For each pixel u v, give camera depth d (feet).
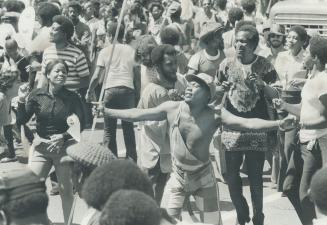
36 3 72.95
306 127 31.17
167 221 17.47
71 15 55.88
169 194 29.07
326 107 30.68
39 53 46.93
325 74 30.86
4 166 46.96
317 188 17.62
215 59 38.81
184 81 34.47
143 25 62.28
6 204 16.74
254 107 32.35
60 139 32.53
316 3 50.39
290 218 37.09
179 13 54.70
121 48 43.91
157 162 33.60
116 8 66.95
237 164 32.58
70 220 26.12
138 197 14.62
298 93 39.17
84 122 33.42
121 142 53.67
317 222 17.61
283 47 43.16
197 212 36.73
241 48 32.14
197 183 28.60
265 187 42.19
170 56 33.96
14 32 55.11
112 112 29.71
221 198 40.01
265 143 32.17
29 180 16.88
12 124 47.62
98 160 21.70
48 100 32.91
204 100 28.09
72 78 43.16
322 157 31.01
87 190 16.72
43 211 16.93
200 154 28.37
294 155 32.09
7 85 47.32
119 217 14.40
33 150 33.04
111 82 43.75
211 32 38.47
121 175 16.65
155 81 34.40
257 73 32.35
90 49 56.29
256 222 32.89
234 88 32.35
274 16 51.44
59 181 32.89
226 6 74.69
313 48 31.48
